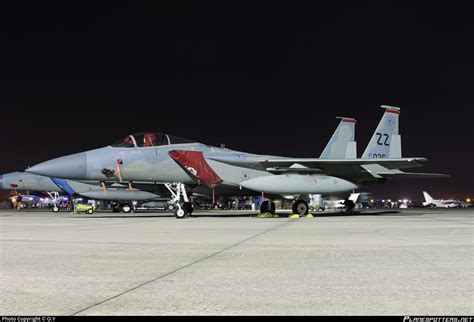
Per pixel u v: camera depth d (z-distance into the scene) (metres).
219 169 24.62
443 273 6.68
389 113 31.69
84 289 5.66
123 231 14.88
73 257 8.49
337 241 11.11
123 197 36.19
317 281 6.11
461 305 4.81
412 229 15.13
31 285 5.91
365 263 7.62
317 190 24.86
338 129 31.19
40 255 8.78
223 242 11.01
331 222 19.78
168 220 23.05
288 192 24.52
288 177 24.66
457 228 15.61
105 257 8.47
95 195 35.62
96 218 26.80
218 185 24.92
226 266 7.36
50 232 14.60
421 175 28.52
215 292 5.47
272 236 12.58
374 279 6.24
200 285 5.88
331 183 25.22
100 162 23.02
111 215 33.19
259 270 6.97
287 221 20.86
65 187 35.59
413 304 4.87
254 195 27.33
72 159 22.89
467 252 8.96
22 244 10.78
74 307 4.78
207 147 25.09
